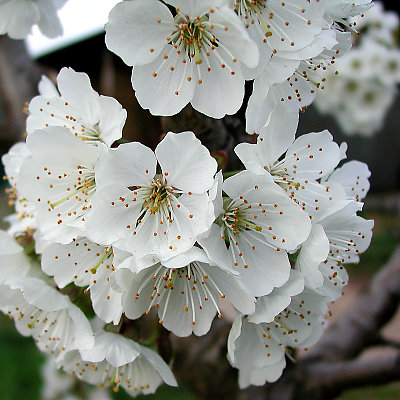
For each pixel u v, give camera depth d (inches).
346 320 8.1
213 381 6.9
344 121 16.2
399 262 8.5
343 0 5.1
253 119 4.9
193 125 5.6
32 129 5.4
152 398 14.3
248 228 5.2
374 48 14.7
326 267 5.5
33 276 5.9
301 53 4.9
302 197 5.3
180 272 5.3
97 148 5.0
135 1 4.6
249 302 4.9
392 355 6.8
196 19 4.8
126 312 4.9
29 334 6.0
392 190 31.4
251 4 5.0
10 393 15.2
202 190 4.8
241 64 4.8
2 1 6.5
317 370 7.1
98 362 5.6
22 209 5.9
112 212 4.9
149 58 4.9
